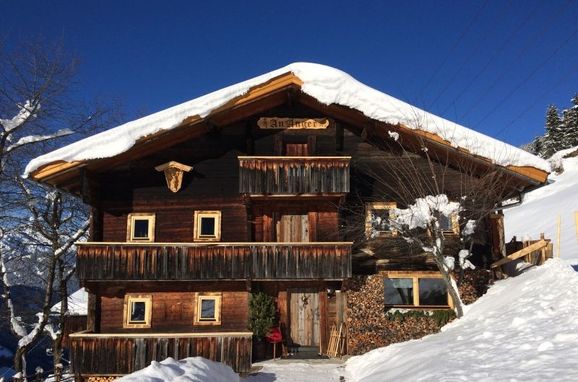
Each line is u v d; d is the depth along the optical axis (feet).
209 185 56.44
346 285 54.75
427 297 55.31
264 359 52.70
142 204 55.83
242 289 54.95
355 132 58.39
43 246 75.31
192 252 52.70
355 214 56.49
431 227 51.52
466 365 28.66
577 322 32.30
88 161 50.72
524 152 52.70
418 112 53.06
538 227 126.31
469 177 57.11
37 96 67.62
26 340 68.59
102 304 54.29
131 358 50.03
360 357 49.26
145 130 50.83
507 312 42.68
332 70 53.62
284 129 57.62
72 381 63.16
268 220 56.34
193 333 50.72
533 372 23.95
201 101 51.52
